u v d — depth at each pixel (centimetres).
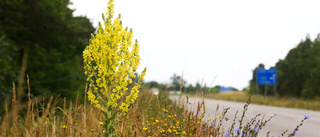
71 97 1089
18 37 1587
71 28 2006
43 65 1436
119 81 377
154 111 596
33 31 1653
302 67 4103
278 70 4434
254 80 5250
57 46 1847
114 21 376
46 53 1585
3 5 1495
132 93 381
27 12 1605
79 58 1880
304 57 4159
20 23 1600
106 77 375
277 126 1073
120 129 409
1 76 975
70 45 1927
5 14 1523
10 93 937
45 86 1312
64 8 1956
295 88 4162
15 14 1525
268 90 4678
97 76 392
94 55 377
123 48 376
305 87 3972
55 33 1780
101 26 376
